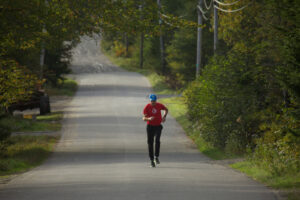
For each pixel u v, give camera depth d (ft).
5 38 178.60
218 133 210.18
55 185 102.68
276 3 108.99
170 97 497.87
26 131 291.99
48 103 388.78
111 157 197.16
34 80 231.71
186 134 278.67
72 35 210.18
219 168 143.95
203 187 95.86
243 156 179.42
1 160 170.60
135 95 526.16
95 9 197.16
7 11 169.58
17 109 375.45
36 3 175.42
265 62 193.98
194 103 265.75
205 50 549.95
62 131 295.28
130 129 298.56
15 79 204.85
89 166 156.25
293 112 119.03
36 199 84.17
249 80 180.45
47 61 570.46
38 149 216.95
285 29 112.88
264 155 140.15
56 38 211.00
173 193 87.76
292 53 111.14
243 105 197.88
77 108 419.13
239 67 199.82
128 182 103.91
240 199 81.41
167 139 261.65
